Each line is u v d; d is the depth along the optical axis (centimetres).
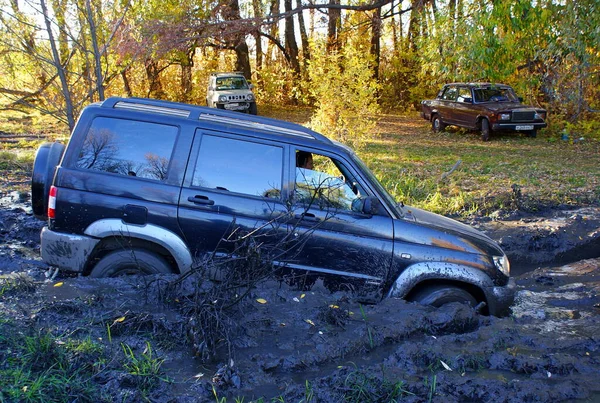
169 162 510
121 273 517
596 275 734
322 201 518
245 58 3111
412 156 1593
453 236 538
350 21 2889
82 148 511
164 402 350
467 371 417
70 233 506
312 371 408
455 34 1692
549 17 1647
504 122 1975
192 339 415
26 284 477
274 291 504
